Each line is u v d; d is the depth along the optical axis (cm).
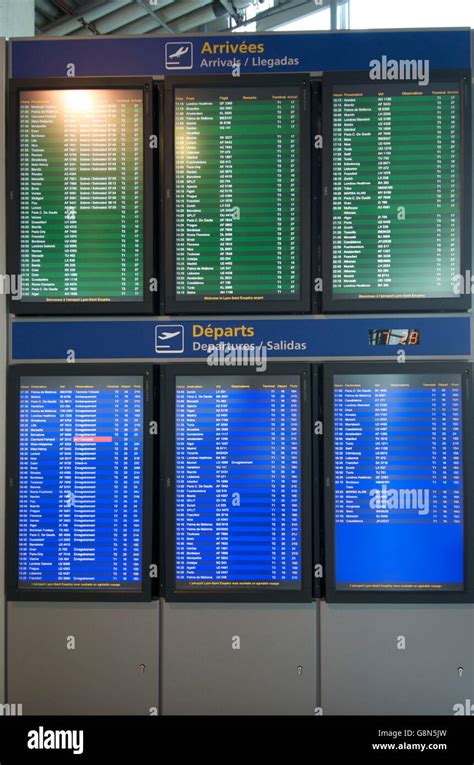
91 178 177
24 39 183
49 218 178
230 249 175
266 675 174
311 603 174
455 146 173
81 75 183
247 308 175
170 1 341
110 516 175
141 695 175
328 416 173
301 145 173
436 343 177
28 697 177
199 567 173
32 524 176
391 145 173
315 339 178
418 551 171
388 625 174
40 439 177
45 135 177
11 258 178
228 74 178
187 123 175
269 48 181
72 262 178
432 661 173
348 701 173
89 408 176
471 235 175
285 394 173
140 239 176
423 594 170
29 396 177
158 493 178
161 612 176
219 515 173
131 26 378
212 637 175
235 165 175
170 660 175
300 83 173
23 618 178
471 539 171
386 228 173
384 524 172
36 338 182
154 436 176
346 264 174
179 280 176
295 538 172
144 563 173
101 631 176
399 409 172
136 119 176
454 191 173
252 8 350
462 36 177
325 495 172
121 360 180
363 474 172
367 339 177
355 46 178
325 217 174
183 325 180
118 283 177
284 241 175
